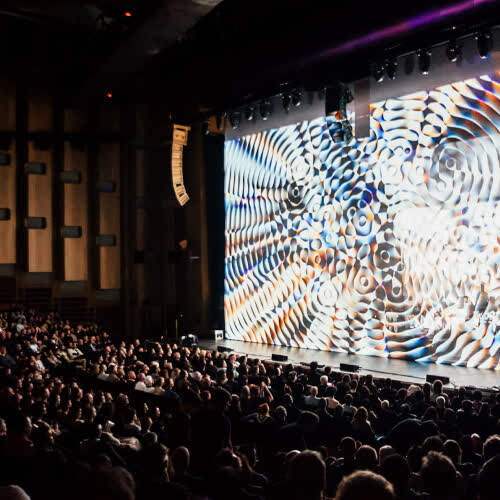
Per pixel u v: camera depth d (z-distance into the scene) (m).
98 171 25.81
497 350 15.73
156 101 25.20
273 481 4.29
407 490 3.08
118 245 26.08
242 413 7.32
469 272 16.31
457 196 16.55
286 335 21.28
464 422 7.78
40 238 24.64
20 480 4.14
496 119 15.71
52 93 25.28
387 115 18.06
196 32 19.80
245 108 19.66
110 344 18.19
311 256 20.45
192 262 25.41
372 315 18.61
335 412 7.09
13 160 24.39
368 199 18.70
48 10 19.61
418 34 13.91
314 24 16.14
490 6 12.48
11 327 19.73
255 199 22.44
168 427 5.36
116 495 1.75
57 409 7.67
